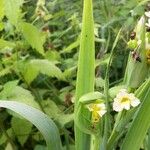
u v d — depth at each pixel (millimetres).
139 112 234
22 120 363
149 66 233
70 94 389
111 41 488
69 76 393
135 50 229
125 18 507
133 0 514
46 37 456
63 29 527
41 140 393
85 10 238
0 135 389
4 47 354
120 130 236
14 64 358
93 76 242
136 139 236
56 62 387
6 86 340
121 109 220
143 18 229
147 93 231
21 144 371
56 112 365
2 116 394
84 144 248
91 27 239
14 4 315
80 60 241
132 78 232
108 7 535
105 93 233
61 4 575
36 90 401
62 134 368
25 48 413
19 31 362
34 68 350
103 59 417
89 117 231
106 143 236
